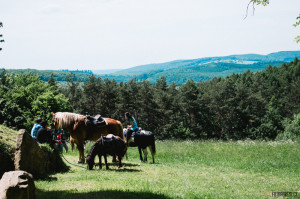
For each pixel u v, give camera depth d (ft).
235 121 267.39
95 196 22.59
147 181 30.48
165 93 278.67
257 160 47.91
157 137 257.34
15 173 16.60
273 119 250.57
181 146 63.16
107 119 44.62
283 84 376.27
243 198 25.44
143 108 273.75
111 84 356.18
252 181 34.78
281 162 45.85
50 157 35.47
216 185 31.60
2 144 30.37
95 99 303.07
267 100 345.31
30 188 16.69
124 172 36.70
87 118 42.22
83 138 42.45
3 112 145.79
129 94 280.10
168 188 27.94
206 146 61.98
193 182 32.50
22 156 28.89
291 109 307.78
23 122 144.87
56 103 167.84
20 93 168.25
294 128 184.75
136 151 60.29
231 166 46.09
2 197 14.88
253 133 242.17
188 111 273.33
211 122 271.90
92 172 35.99
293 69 424.87
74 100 334.03
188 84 327.88
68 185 28.17
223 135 270.26
